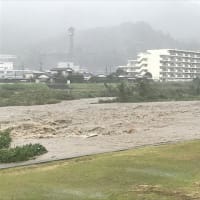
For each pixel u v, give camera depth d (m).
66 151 15.27
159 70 158.75
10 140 17.70
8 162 13.05
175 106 47.16
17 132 22.67
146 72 147.75
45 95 64.94
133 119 30.80
